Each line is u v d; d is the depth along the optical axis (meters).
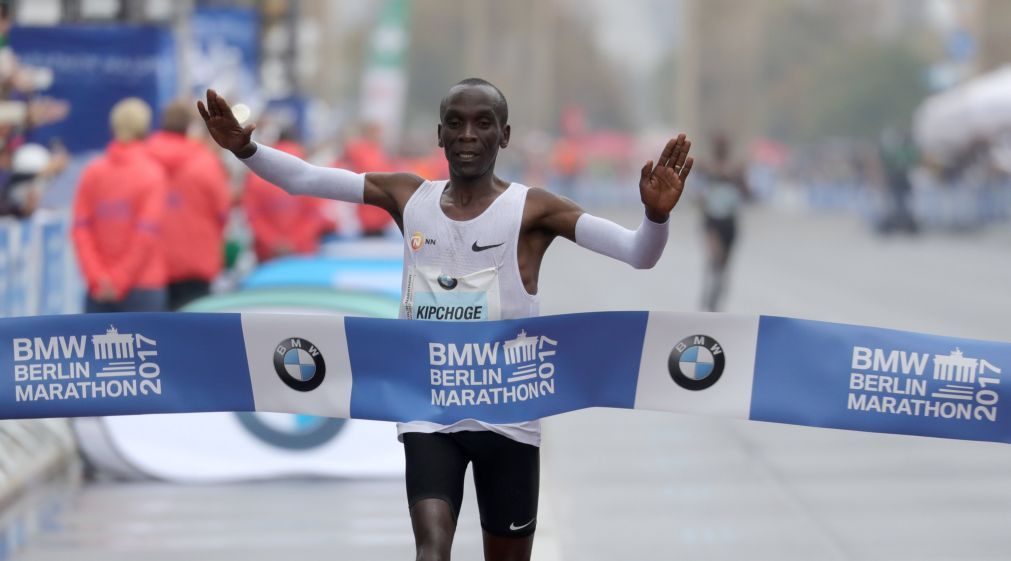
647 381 16.28
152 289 31.36
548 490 26.92
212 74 58.31
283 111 70.62
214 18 58.78
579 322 16.06
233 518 24.61
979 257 93.19
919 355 16.34
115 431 27.44
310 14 146.00
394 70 96.88
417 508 15.03
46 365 16.70
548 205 15.29
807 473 28.48
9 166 32.84
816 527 24.05
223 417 28.00
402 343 15.95
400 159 95.56
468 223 15.26
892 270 81.75
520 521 15.74
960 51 157.00
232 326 16.50
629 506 25.59
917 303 61.59
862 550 22.59
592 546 22.77
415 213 15.44
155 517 24.64
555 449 31.17
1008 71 117.75
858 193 169.00
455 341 15.77
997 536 23.39
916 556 22.19
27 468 26.52
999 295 65.50
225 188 34.94
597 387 16.23
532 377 15.98
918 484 27.41
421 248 15.43
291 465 27.86
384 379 16.11
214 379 16.62
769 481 27.75
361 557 22.06
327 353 16.23
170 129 34.47
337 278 35.03
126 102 31.28
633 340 16.23
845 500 26.11
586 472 28.62
